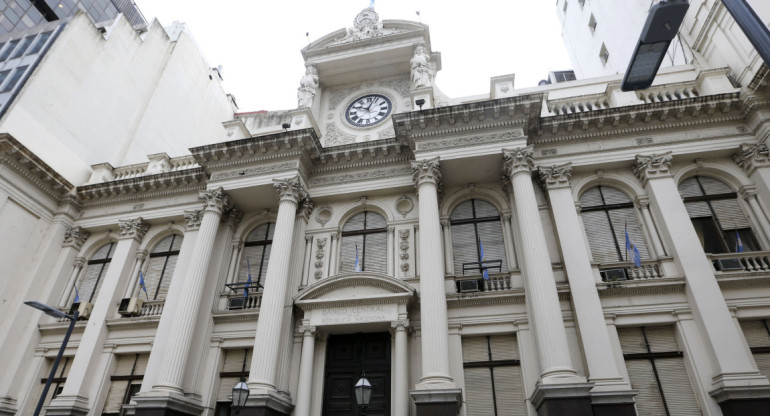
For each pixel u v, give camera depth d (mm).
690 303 11156
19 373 14375
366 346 12789
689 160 13453
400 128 14414
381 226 14875
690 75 15391
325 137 17656
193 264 13648
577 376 9750
